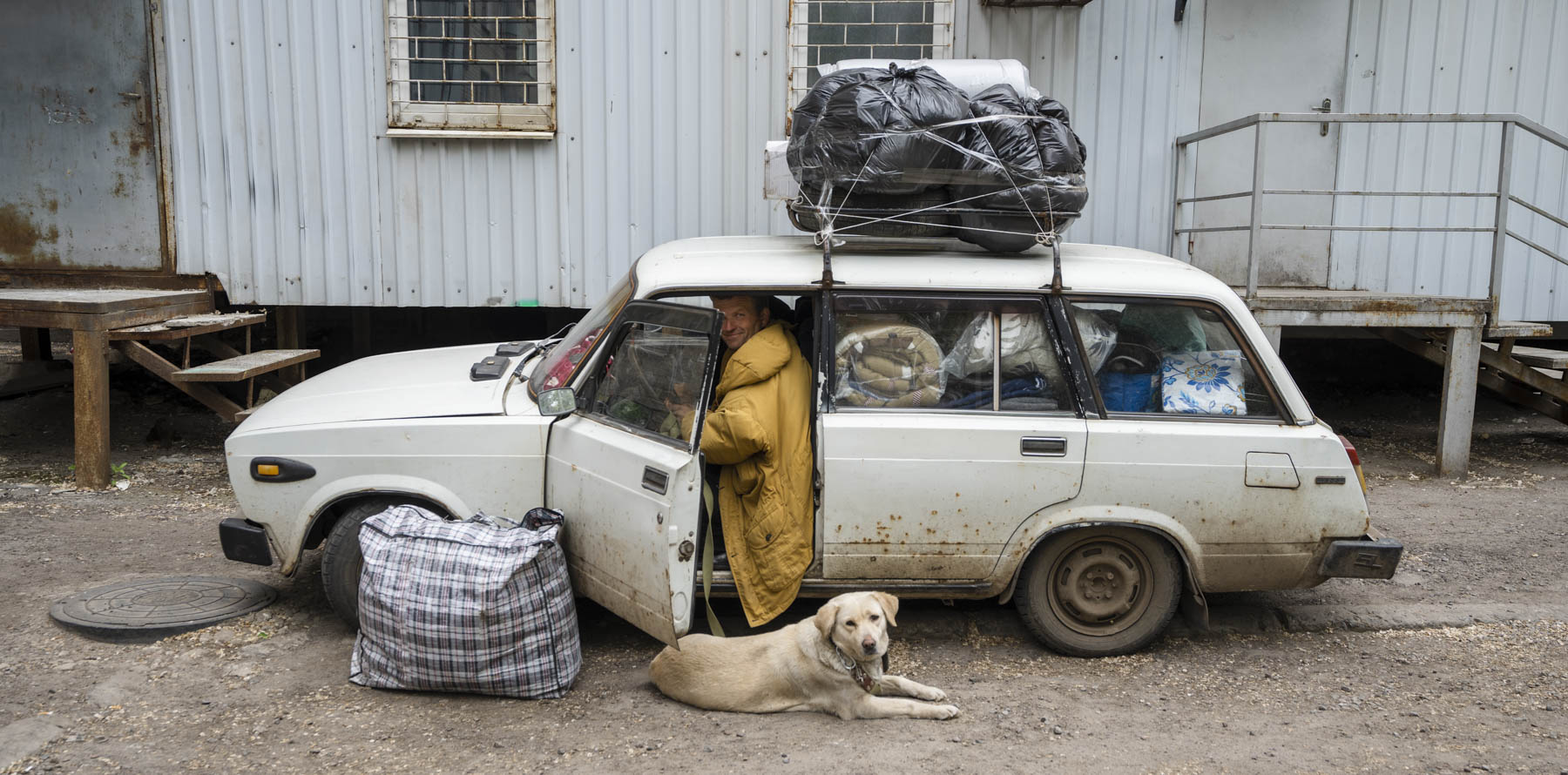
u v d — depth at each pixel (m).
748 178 7.86
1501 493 6.95
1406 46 8.09
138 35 7.63
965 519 4.07
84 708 3.69
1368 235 8.34
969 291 4.13
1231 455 4.09
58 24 7.63
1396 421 9.19
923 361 4.11
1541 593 5.15
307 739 3.52
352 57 7.67
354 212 7.86
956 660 4.32
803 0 7.66
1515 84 8.14
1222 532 4.13
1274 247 8.37
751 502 3.99
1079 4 7.67
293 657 4.16
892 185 4.16
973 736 3.62
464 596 3.72
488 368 4.66
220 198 7.81
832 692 3.71
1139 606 4.30
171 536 5.70
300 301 7.94
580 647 4.12
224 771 3.30
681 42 7.71
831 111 4.18
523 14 7.71
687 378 3.75
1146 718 3.80
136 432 8.20
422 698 3.85
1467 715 3.85
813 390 4.18
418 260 7.93
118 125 7.74
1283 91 8.10
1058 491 4.06
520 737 3.57
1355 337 8.41
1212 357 4.22
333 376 4.93
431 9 7.66
